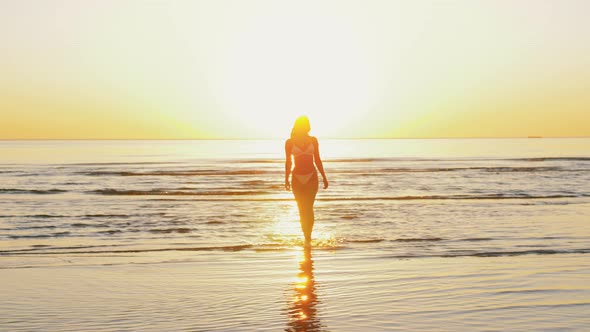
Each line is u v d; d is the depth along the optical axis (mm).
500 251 10000
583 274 8078
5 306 6477
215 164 54938
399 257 9531
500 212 15906
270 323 5777
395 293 7035
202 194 22422
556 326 5578
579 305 6391
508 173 36000
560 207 17062
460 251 10031
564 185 26188
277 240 11445
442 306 6391
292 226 13531
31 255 9836
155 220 14477
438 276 7996
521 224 13500
